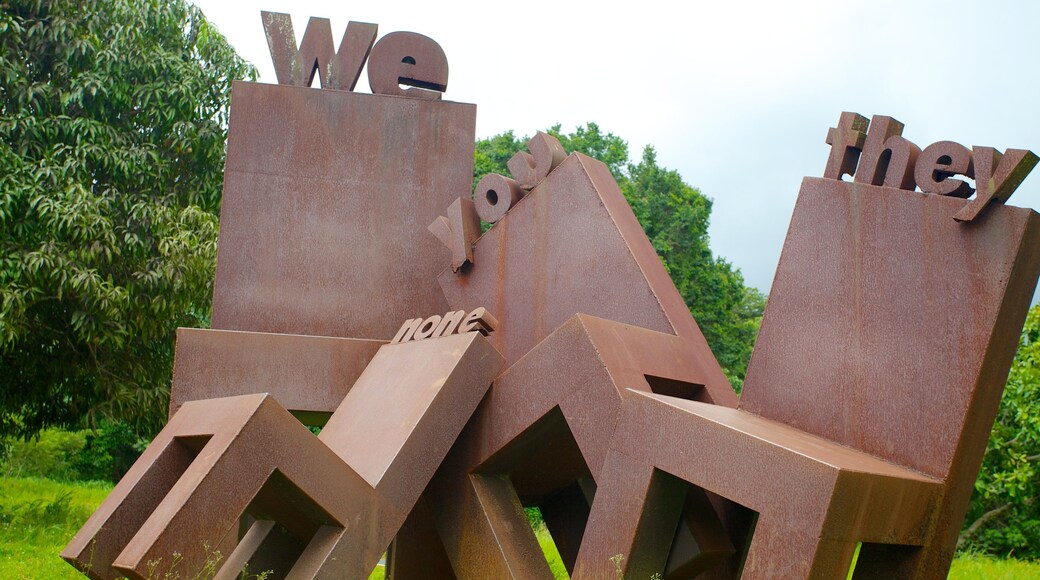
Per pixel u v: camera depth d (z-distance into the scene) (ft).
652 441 18.02
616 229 23.84
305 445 19.22
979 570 39.37
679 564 19.56
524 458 22.71
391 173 29.19
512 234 25.81
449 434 21.48
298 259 28.55
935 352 18.03
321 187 28.94
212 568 18.15
